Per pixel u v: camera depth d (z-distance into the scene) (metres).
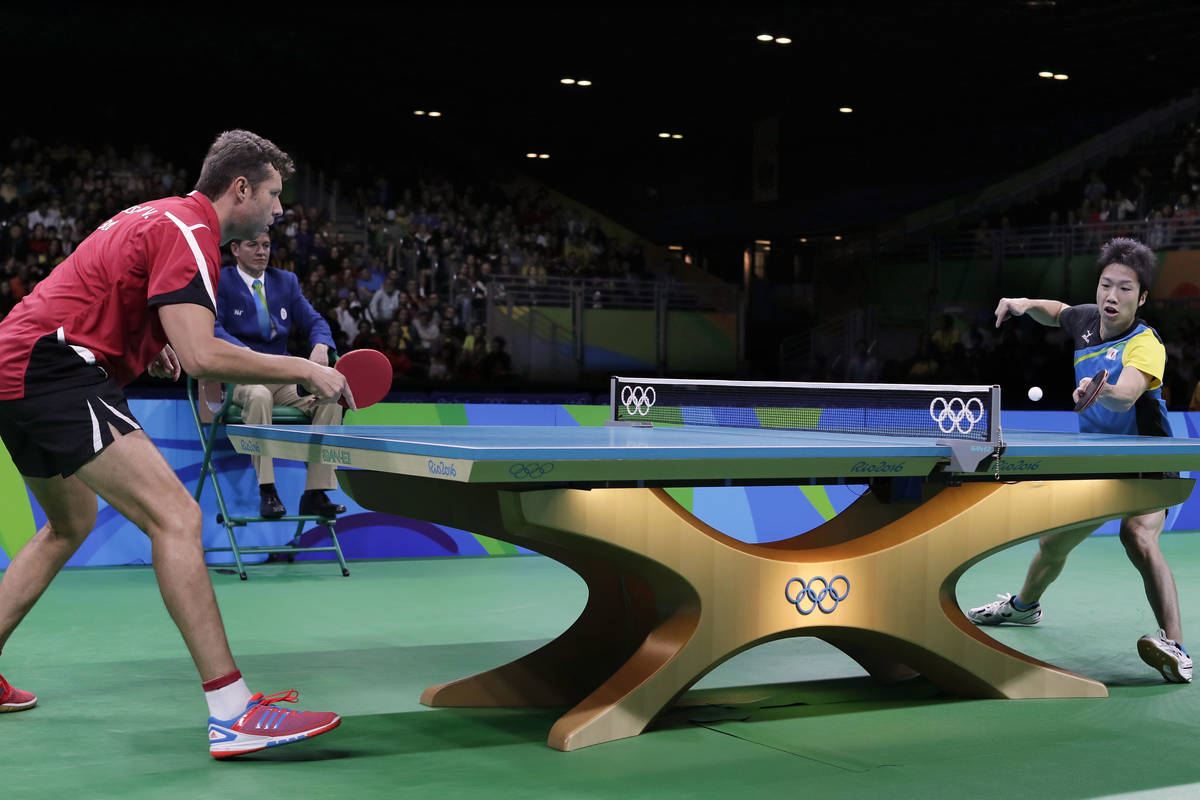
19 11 17.09
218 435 6.14
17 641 4.11
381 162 19.89
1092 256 17.89
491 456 2.44
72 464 2.71
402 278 18.19
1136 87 18.73
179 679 3.56
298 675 3.64
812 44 17.77
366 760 2.74
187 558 2.69
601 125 21.30
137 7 17.55
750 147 21.50
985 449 2.98
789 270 21.33
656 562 2.95
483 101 20.53
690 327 19.20
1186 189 17.95
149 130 18.50
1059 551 4.28
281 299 5.96
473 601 5.09
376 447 2.75
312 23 17.69
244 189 2.86
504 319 18.05
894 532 3.37
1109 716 3.25
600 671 3.40
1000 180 19.95
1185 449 3.25
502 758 2.77
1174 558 6.82
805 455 2.78
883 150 20.77
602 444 2.69
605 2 16.23
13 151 17.03
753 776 2.64
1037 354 18.16
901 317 19.86
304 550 5.76
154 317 2.85
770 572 3.11
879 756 2.82
